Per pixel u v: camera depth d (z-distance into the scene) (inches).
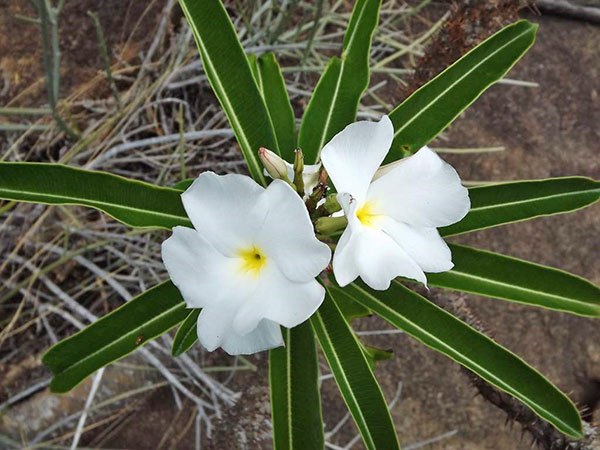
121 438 20.5
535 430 14.4
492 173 23.0
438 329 12.1
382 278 9.3
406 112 12.6
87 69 21.5
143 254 20.2
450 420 21.3
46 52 16.6
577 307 12.2
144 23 22.0
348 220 9.0
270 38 21.3
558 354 21.8
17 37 21.4
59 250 19.9
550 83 23.9
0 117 20.9
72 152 20.1
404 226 10.1
